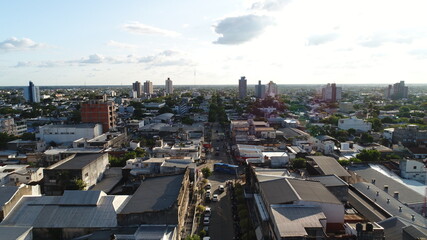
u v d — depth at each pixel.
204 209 79.94
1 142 143.00
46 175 81.00
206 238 64.88
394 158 115.25
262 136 157.12
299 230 47.28
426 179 93.50
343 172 82.50
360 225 44.38
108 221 57.16
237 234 68.75
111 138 139.75
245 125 170.12
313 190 62.31
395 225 52.41
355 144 138.00
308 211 54.00
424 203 69.88
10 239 51.19
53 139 150.25
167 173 80.25
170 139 145.62
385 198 68.06
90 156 96.38
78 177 81.81
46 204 61.41
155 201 61.28
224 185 101.12
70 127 150.75
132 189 83.31
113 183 90.56
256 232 62.28
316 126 191.38
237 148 133.12
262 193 64.94
